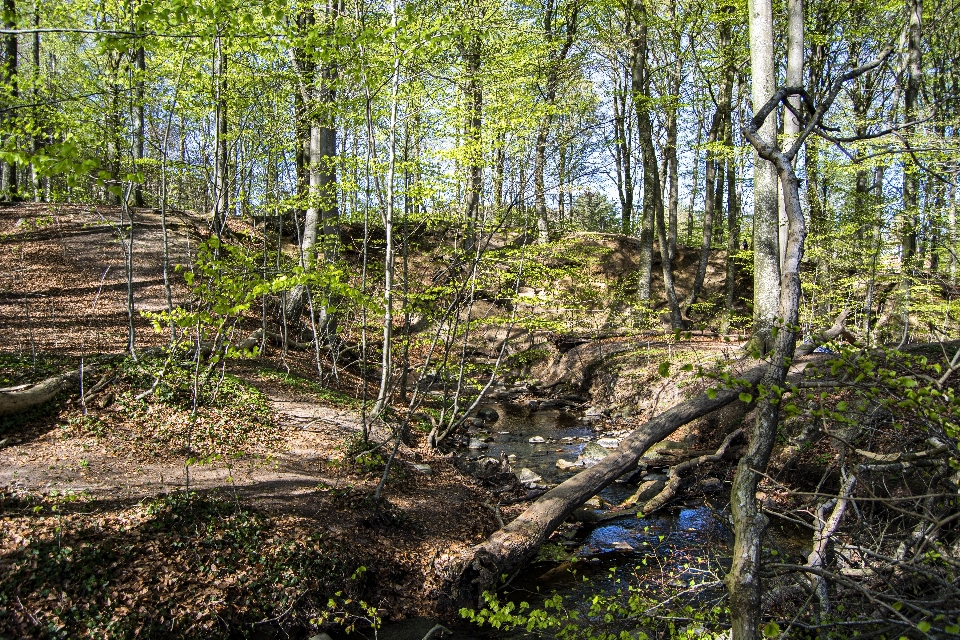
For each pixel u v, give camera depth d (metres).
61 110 8.53
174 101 9.54
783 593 4.41
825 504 4.46
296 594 5.52
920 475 4.98
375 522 6.94
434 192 9.29
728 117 18.28
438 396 14.18
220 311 5.40
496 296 11.48
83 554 5.04
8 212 17.16
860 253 13.91
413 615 5.93
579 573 6.91
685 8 16.58
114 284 14.23
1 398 7.10
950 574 3.33
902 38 11.03
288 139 11.35
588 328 19.00
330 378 12.70
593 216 33.94
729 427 11.30
